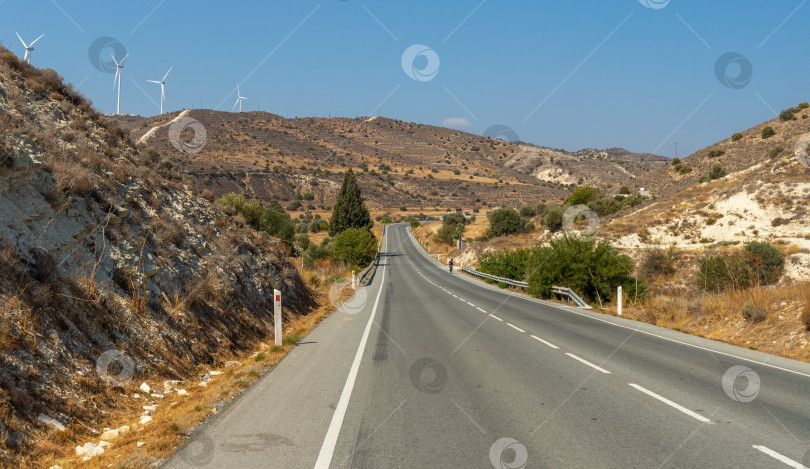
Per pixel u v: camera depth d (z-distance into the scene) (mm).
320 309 21406
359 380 8219
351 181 95312
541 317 18391
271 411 6422
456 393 7352
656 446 5125
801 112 101812
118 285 9141
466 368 9234
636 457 4812
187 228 14242
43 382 5879
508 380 8234
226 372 9055
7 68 12875
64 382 6184
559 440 5301
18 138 9156
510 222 82812
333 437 5398
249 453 4922
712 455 4867
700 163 102375
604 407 6617
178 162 131500
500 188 183875
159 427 5789
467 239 96625
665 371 9047
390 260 80125
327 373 8773
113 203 10797
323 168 181000
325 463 4645
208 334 10750
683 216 50906
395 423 5895
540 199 166500
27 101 11930
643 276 38594
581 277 24781
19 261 7207
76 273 8219
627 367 9383
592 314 19719
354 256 62750
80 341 7121
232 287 13750
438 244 98750
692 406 6695
